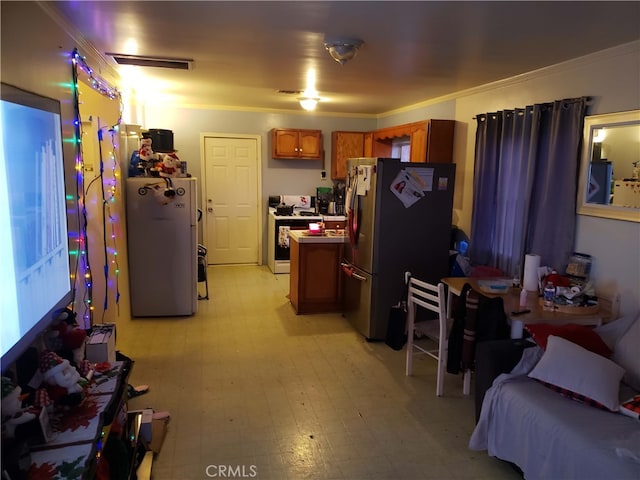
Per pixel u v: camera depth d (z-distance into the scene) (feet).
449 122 15.96
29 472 4.68
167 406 9.39
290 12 7.77
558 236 11.19
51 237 6.31
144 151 14.35
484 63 11.24
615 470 5.74
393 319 12.35
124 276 13.62
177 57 11.27
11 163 4.97
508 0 6.99
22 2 6.23
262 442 8.26
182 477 7.31
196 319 14.65
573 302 9.49
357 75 13.12
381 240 12.65
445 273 13.26
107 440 6.30
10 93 4.97
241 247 22.52
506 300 10.13
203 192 21.53
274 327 14.08
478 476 7.54
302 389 10.25
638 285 9.41
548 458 6.63
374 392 10.20
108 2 7.30
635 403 6.98
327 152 22.65
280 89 15.89
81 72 9.28
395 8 7.48
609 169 9.97
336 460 7.82
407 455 8.02
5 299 4.76
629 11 7.39
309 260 15.11
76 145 8.48
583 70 10.63
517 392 7.49
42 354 6.02
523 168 12.32
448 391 10.32
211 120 20.94
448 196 12.94
